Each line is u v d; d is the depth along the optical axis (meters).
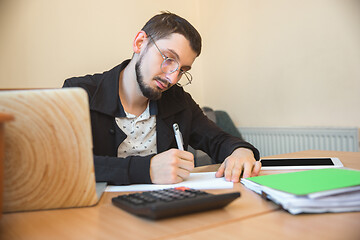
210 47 3.02
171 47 1.09
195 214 0.57
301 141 2.35
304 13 2.32
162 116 1.29
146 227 0.51
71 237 0.47
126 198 0.62
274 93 2.54
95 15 2.37
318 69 2.27
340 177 0.69
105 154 1.15
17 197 0.61
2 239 0.48
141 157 0.88
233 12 2.79
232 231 0.48
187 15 2.99
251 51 2.68
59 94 0.62
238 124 2.83
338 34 2.15
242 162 0.95
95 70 2.37
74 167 0.63
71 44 2.25
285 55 2.45
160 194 0.61
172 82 1.12
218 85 2.98
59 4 2.20
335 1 2.15
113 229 0.50
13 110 0.60
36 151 0.61
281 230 0.48
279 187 0.64
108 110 1.16
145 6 2.65
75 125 0.63
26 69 2.06
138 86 1.21
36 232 0.50
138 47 1.18
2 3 1.96
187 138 1.36
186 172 0.87
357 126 2.10
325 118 2.25
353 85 2.10
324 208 0.55
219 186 0.80
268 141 2.55
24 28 2.05
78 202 0.63
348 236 0.45
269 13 2.53
